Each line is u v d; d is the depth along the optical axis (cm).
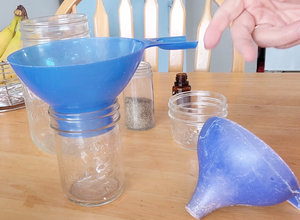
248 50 42
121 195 40
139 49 34
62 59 38
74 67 28
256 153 32
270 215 35
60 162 41
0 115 71
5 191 43
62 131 36
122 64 31
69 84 29
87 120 35
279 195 32
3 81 72
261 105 68
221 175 34
